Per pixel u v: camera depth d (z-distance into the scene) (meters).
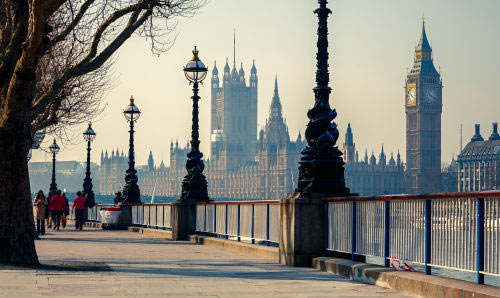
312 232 15.74
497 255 9.55
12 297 9.58
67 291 10.38
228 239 22.91
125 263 16.14
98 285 11.24
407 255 12.01
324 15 16.27
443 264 10.85
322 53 16.25
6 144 14.04
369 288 11.78
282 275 13.73
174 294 10.39
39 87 24.91
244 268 15.25
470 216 10.16
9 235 14.16
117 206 40.56
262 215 19.50
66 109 27.70
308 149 16.19
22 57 13.36
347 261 14.03
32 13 12.73
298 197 15.95
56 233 35.34
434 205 11.16
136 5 17.48
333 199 15.09
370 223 13.47
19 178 14.22
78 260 17.08
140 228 36.03
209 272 14.16
